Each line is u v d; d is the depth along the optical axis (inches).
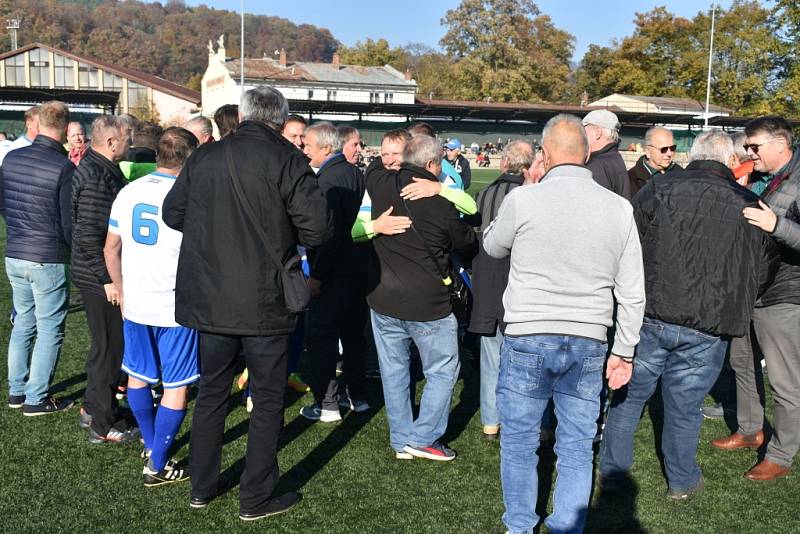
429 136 156.6
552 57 2987.2
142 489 146.0
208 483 137.7
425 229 149.7
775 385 153.6
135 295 141.5
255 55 5802.2
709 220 131.1
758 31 1996.8
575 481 119.4
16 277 178.9
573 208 115.0
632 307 118.7
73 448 164.6
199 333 132.3
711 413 195.0
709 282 131.3
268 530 132.0
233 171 123.0
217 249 124.1
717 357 137.9
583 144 119.6
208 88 2349.9
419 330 154.5
